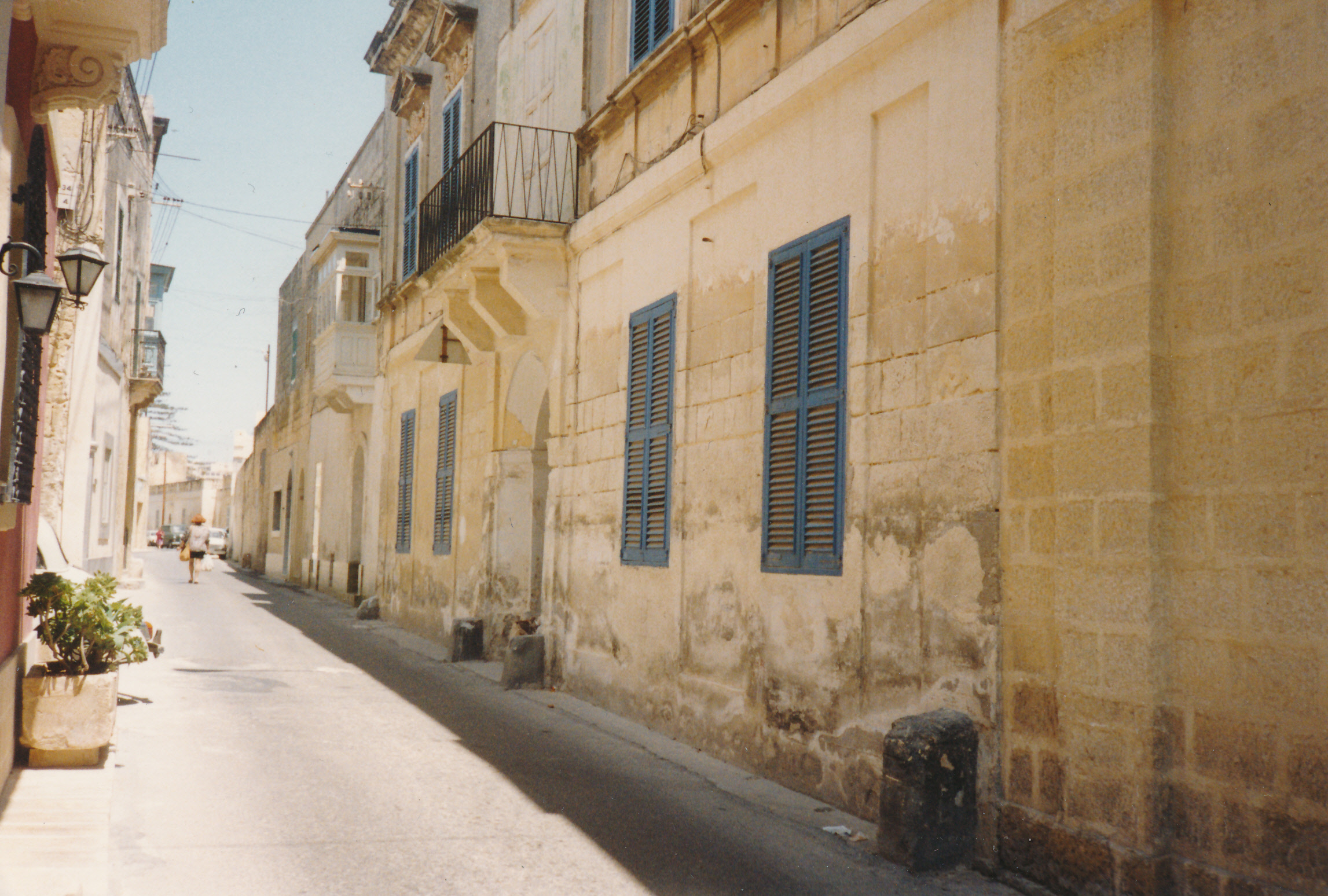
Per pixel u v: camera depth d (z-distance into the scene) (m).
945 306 6.37
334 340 23.59
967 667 6.02
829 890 5.41
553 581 12.02
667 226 9.88
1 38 5.49
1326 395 4.39
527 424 14.22
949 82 6.46
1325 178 4.45
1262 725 4.56
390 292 20.73
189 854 5.76
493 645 14.17
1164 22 5.17
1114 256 5.26
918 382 6.55
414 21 19.48
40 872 5.30
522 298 11.87
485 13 15.84
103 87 7.89
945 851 5.75
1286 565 4.50
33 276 6.46
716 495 8.79
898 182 6.89
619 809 6.91
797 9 8.17
